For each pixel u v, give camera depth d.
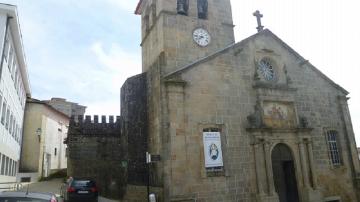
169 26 22.84
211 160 18.38
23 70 29.48
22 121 35.03
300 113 22.34
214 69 20.09
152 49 24.62
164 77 18.86
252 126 19.86
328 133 23.28
